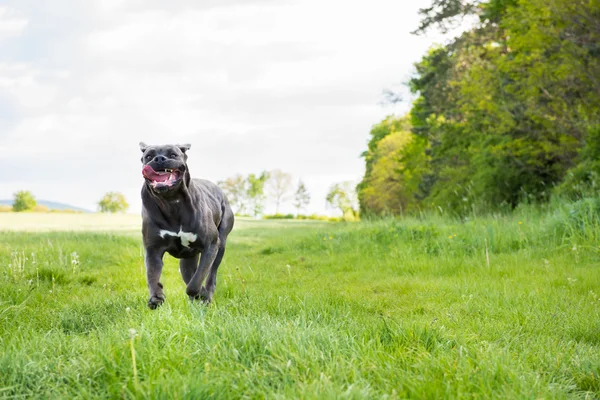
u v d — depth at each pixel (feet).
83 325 16.96
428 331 14.01
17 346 12.62
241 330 13.03
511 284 24.89
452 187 91.04
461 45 87.76
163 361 11.12
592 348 14.51
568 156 72.18
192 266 22.40
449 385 10.07
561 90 62.54
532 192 76.59
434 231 41.19
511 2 77.97
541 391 10.23
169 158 18.44
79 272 29.43
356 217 279.28
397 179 169.89
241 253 47.42
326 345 12.57
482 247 35.96
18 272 26.94
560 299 20.83
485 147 84.99
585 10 55.98
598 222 35.55
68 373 10.66
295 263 37.60
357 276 30.07
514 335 16.08
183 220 19.26
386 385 10.39
